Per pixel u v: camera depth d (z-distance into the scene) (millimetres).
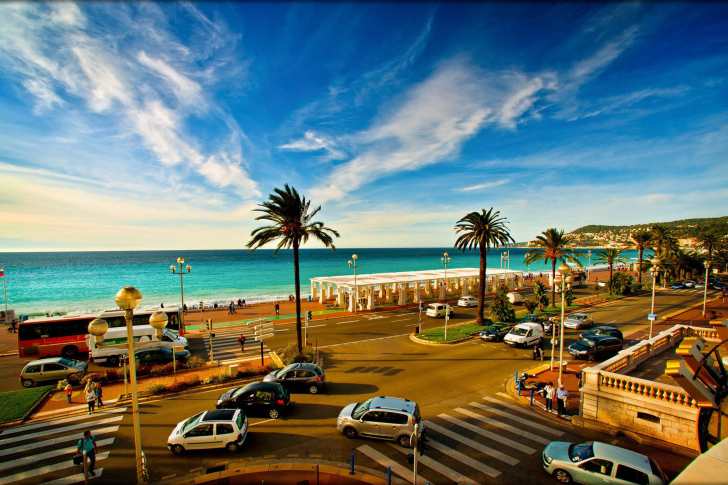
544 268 160375
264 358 26359
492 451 13180
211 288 81562
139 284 87500
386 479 11438
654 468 10297
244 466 12266
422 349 28641
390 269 129750
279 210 26219
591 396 15477
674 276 74688
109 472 12039
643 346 19594
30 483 11398
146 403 18250
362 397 18688
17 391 19547
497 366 24156
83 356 28250
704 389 9727
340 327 37219
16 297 70125
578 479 10922
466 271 68500
